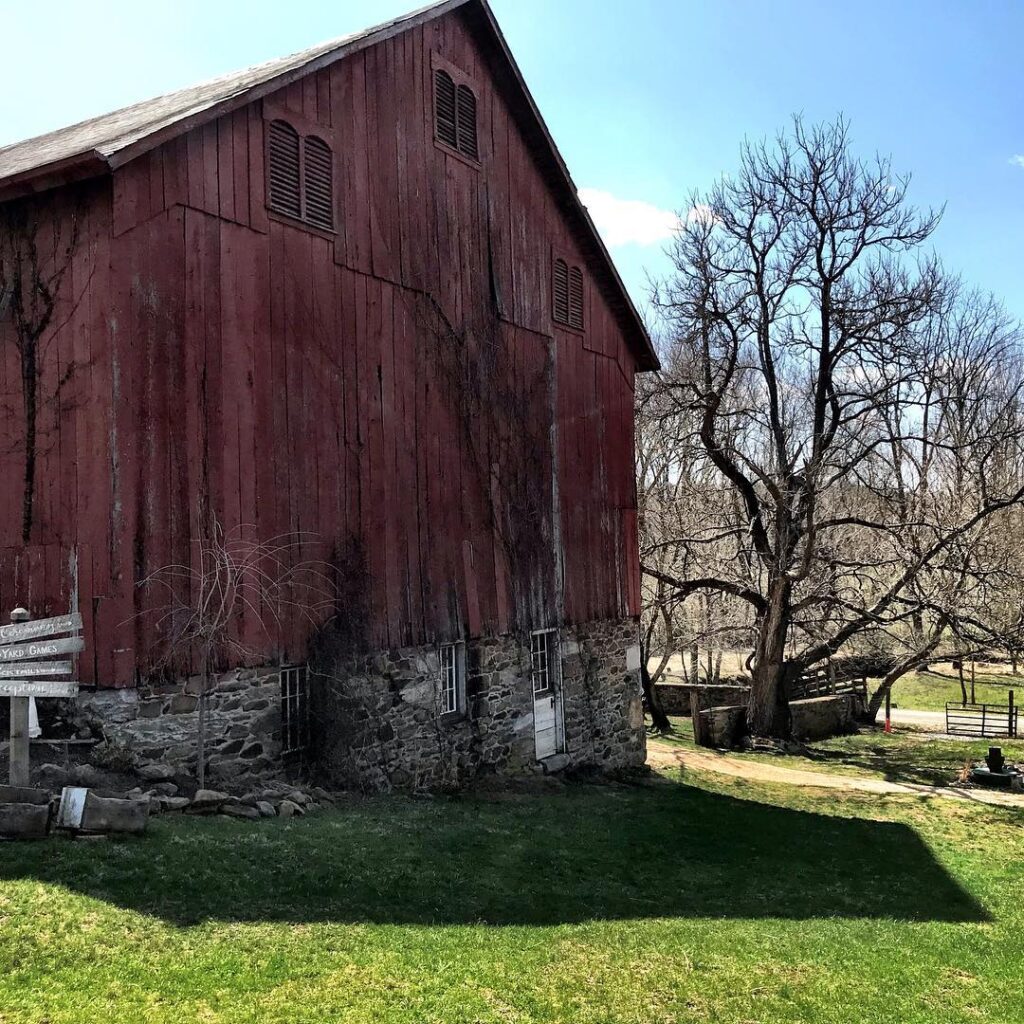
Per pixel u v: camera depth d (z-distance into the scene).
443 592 11.67
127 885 5.90
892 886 9.79
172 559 8.31
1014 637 22.44
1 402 8.84
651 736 21.52
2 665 6.80
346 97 10.48
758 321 22.16
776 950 6.91
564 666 14.20
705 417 22.11
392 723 10.72
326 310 10.07
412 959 5.64
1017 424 32.66
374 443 10.65
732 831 11.52
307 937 5.70
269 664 9.19
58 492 8.47
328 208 10.17
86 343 8.30
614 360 16.22
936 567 22.34
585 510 15.02
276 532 9.32
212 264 8.81
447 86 12.22
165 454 8.29
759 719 22.77
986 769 17.42
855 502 31.17
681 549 27.36
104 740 8.05
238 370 9.01
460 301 12.24
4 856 6.06
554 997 5.45
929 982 6.65
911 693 31.30
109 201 8.13
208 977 4.98
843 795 15.59
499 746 12.62
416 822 9.20
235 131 9.12
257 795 8.55
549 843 9.41
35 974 4.74
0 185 8.16
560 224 14.72
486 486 12.61
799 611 25.88
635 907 7.69
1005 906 9.36
